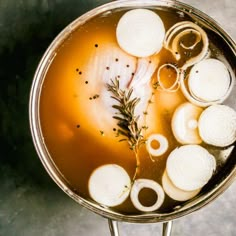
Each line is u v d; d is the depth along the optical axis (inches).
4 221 22.4
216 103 18.8
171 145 18.7
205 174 18.8
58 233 22.5
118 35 18.9
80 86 18.9
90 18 18.8
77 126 18.9
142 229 22.4
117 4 18.8
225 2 22.1
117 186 18.8
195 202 18.8
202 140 18.8
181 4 18.7
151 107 18.7
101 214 18.8
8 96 22.0
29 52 22.0
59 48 19.0
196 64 18.8
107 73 18.8
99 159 18.9
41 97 19.0
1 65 22.0
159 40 18.8
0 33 22.0
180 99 18.7
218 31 18.7
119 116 18.8
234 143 18.8
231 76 18.8
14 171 22.2
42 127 19.0
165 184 18.8
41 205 22.4
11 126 22.1
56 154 19.0
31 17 22.0
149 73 18.8
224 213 22.3
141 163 18.8
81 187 19.0
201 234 22.4
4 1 22.1
